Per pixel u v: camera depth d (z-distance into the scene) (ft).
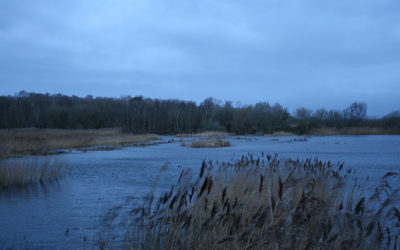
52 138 138.31
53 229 27.12
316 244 15.39
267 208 15.66
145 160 85.15
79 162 80.48
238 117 296.30
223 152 110.01
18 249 22.75
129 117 313.32
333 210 16.66
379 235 16.15
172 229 17.92
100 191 43.11
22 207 34.65
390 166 69.36
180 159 87.25
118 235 24.27
